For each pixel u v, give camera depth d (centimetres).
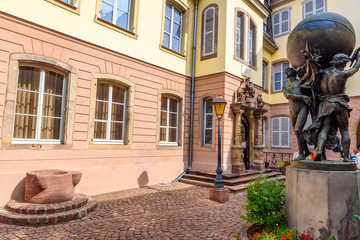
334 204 325
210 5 1048
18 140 592
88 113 713
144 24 883
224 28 988
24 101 609
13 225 449
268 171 1090
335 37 366
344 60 362
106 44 766
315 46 377
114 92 805
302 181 350
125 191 757
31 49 607
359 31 1264
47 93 648
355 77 1252
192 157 1025
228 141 958
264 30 1520
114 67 784
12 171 563
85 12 720
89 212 536
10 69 570
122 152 791
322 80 380
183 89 1023
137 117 841
